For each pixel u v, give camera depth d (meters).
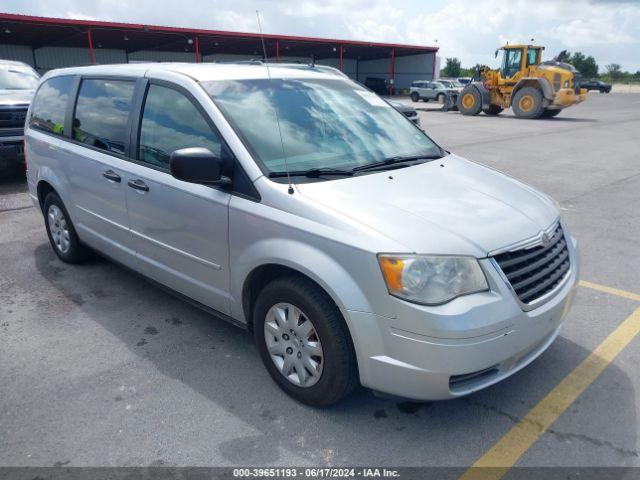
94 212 4.30
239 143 3.06
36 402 3.03
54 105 4.84
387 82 49.75
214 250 3.22
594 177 9.12
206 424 2.84
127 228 3.94
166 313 4.11
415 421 2.86
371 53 48.94
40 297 4.39
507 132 16.34
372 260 2.48
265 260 2.87
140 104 3.75
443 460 2.58
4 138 8.10
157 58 41.50
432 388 2.50
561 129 17.31
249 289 3.15
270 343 3.06
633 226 6.29
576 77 21.94
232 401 3.03
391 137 3.74
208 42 37.22
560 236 3.12
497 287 2.53
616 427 2.80
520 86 21.75
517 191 3.30
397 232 2.54
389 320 2.49
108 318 4.03
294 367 2.97
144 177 3.61
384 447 2.67
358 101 3.95
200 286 3.44
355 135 3.56
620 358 3.45
